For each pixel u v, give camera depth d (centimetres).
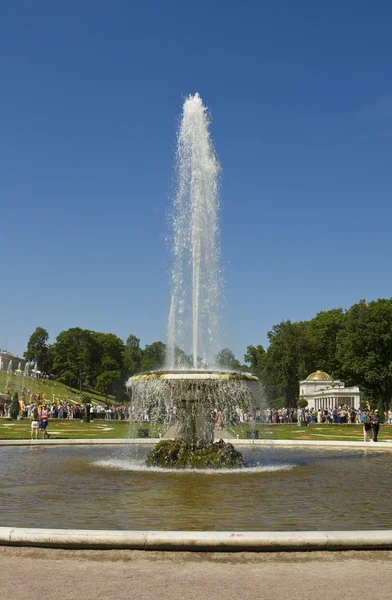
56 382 14112
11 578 716
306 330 11406
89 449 2836
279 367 10238
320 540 827
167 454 1992
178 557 800
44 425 3416
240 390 2055
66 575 729
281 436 4047
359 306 9331
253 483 1608
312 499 1333
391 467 2077
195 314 2420
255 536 827
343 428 5412
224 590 680
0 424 4881
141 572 741
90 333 14825
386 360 8919
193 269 2431
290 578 722
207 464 1961
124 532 839
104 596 659
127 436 3719
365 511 1183
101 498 1320
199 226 2441
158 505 1228
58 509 1174
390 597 662
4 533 843
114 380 13700
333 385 9406
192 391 2048
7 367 13900
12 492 1409
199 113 2497
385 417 7244
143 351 16275
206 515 1118
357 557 805
